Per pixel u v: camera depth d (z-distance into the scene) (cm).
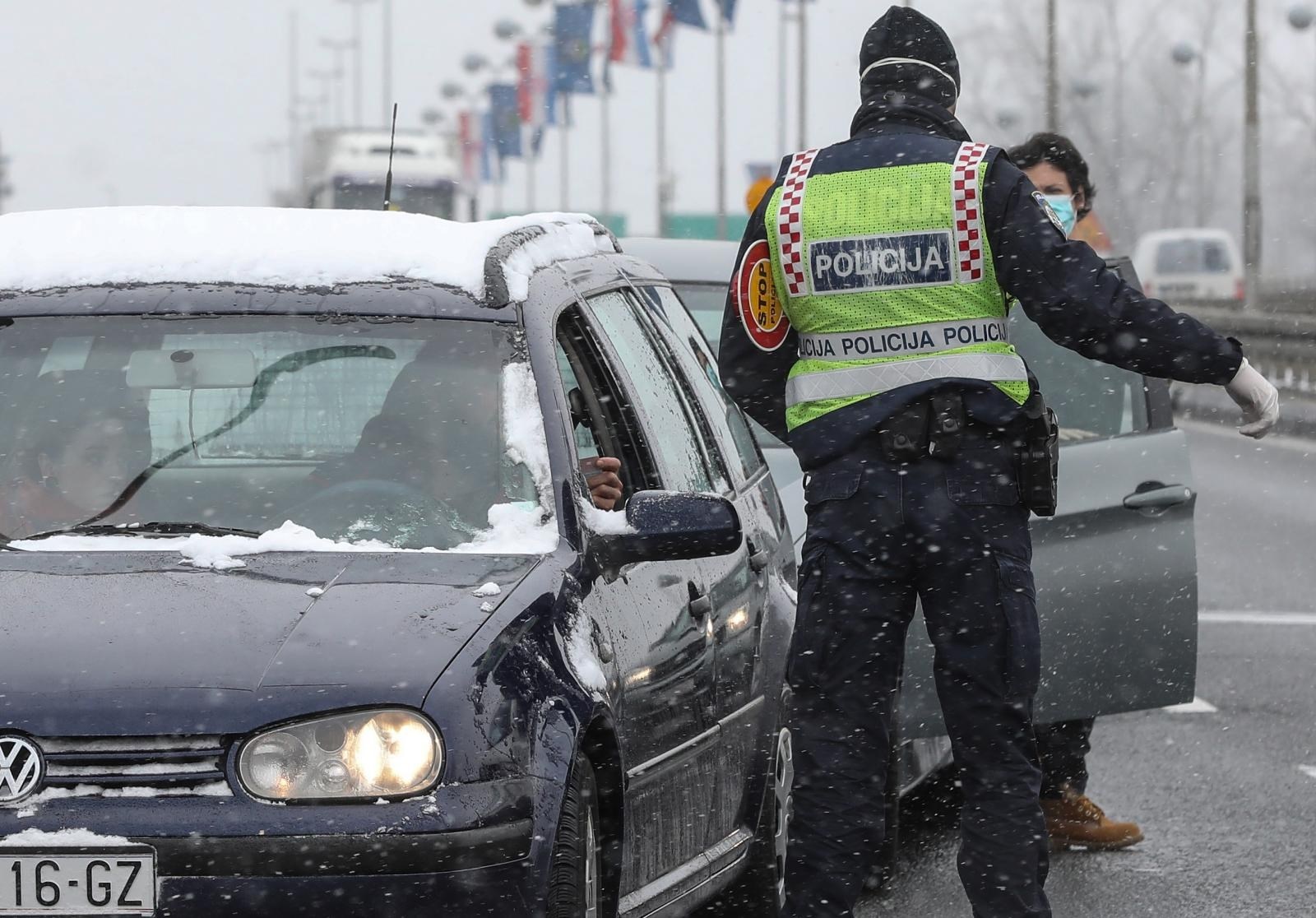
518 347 1187
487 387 1171
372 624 997
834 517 1197
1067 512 1759
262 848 934
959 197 1191
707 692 1269
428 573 1062
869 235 1202
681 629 1227
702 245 2148
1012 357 1198
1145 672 1788
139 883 932
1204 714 2369
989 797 1191
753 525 1457
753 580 1413
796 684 1212
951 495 1177
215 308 1205
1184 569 1794
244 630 991
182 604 1010
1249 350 8419
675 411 1397
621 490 1259
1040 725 1764
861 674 1200
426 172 10006
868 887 1608
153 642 981
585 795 1040
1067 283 1169
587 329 1287
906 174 1204
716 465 1439
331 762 951
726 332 1259
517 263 1243
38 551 1091
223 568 1058
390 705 961
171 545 1098
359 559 1077
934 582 1186
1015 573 1184
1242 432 1190
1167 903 1583
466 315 1198
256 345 1191
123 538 1114
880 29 1243
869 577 1190
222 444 1165
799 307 1228
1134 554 1783
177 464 1159
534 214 1373
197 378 1184
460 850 945
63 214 1301
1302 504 4822
